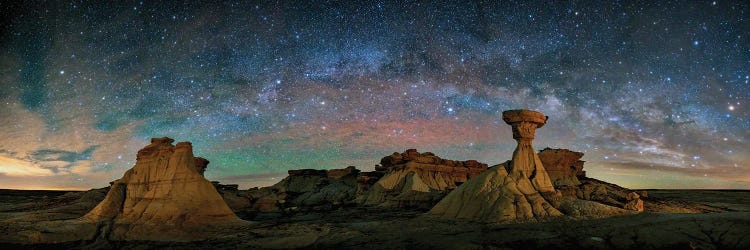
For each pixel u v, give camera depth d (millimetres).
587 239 15023
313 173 55500
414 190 37875
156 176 21516
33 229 18266
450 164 46562
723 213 16578
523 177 23594
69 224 19000
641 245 13828
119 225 19219
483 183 23594
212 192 21656
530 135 25047
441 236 17422
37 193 63906
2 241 17234
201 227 19625
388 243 16562
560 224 18406
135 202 20891
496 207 21359
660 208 28125
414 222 21734
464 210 22703
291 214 31766
